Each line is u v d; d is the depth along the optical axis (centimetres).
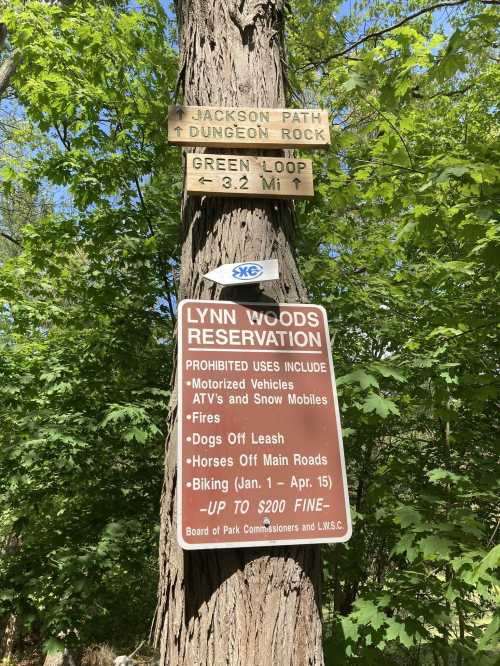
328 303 461
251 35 217
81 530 469
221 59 213
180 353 165
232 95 207
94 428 445
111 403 465
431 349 387
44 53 477
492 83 557
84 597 460
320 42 687
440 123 578
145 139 524
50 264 531
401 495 426
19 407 549
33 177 535
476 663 255
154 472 497
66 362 513
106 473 492
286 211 200
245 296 177
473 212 284
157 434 466
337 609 458
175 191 526
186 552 155
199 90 212
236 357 168
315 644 149
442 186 289
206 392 162
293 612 148
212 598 148
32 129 757
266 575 149
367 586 454
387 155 327
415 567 345
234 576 149
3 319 570
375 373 334
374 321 466
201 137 190
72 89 487
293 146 194
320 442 163
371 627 325
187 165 188
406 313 469
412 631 298
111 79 501
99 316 527
